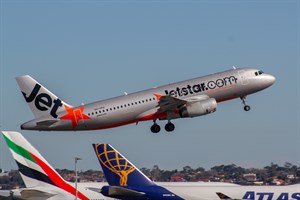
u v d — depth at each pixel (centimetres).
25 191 16262
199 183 16675
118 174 16375
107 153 16425
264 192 16350
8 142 16462
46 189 16475
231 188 16375
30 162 16488
